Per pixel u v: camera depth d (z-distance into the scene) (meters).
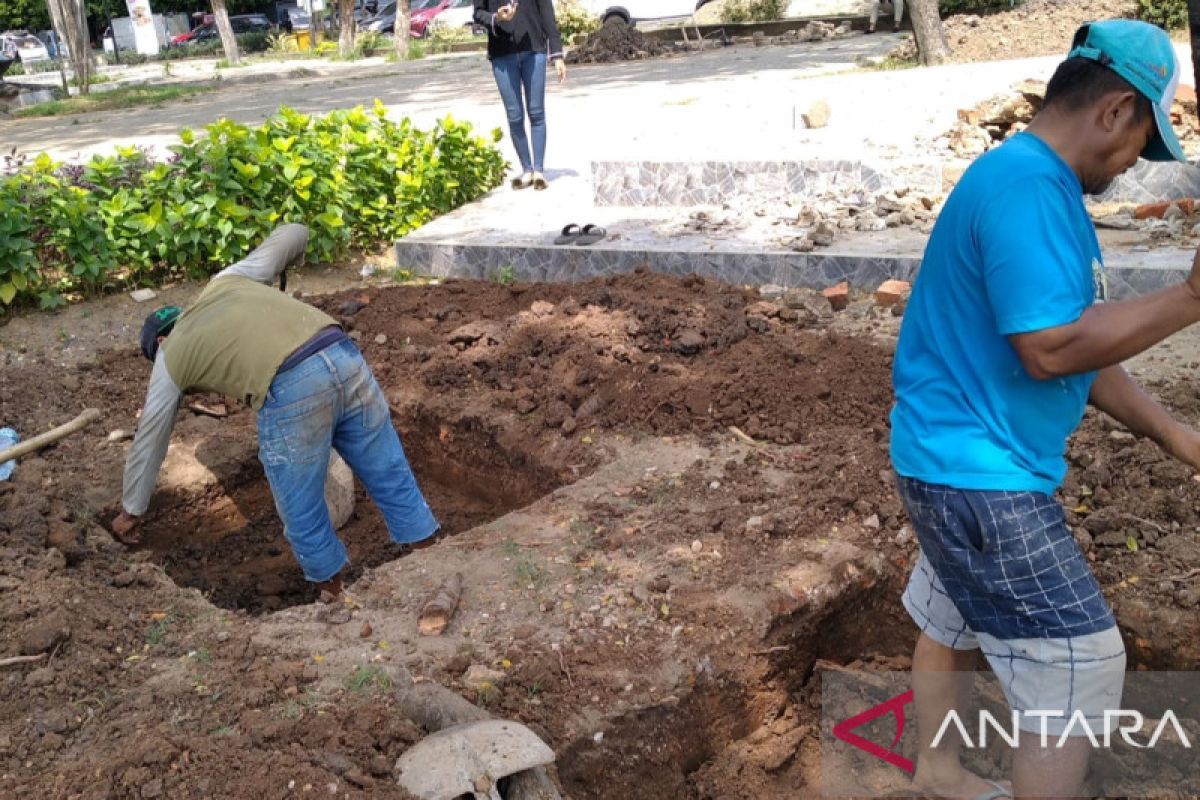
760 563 4.15
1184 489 4.32
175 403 4.57
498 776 2.97
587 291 7.05
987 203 2.54
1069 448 4.70
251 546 5.71
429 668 3.61
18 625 3.98
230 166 7.98
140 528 5.51
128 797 3.05
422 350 6.53
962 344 2.65
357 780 3.04
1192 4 3.46
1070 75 2.58
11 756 3.29
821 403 5.38
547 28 9.32
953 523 2.71
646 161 9.00
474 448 5.86
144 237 7.88
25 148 15.28
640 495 4.72
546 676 3.59
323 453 4.51
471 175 9.66
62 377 6.56
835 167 8.56
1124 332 2.43
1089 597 2.69
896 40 19.41
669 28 23.67
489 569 4.22
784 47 20.77
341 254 8.59
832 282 7.08
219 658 3.75
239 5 49.03
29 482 5.35
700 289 7.02
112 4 48.59
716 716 3.76
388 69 24.95
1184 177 7.80
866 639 4.27
